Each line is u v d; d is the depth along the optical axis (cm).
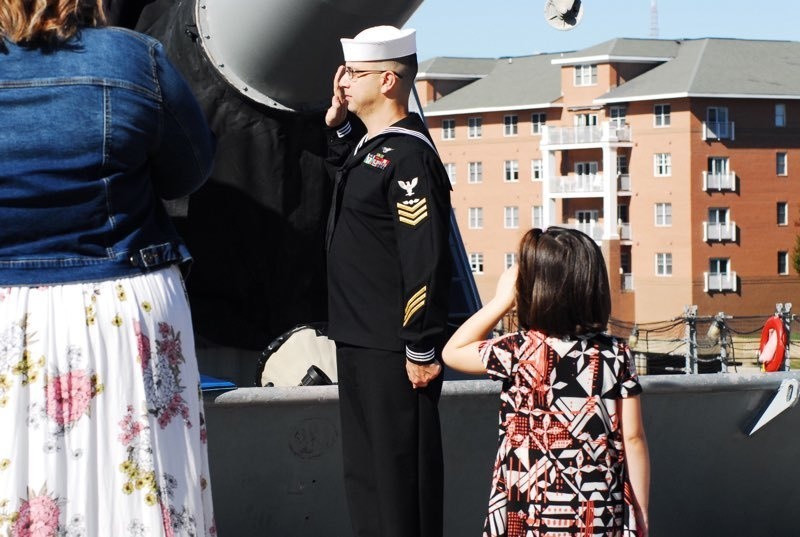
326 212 533
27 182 260
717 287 6988
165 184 292
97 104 264
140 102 270
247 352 535
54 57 264
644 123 7150
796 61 7344
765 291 7044
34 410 256
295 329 485
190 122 282
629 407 316
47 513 253
